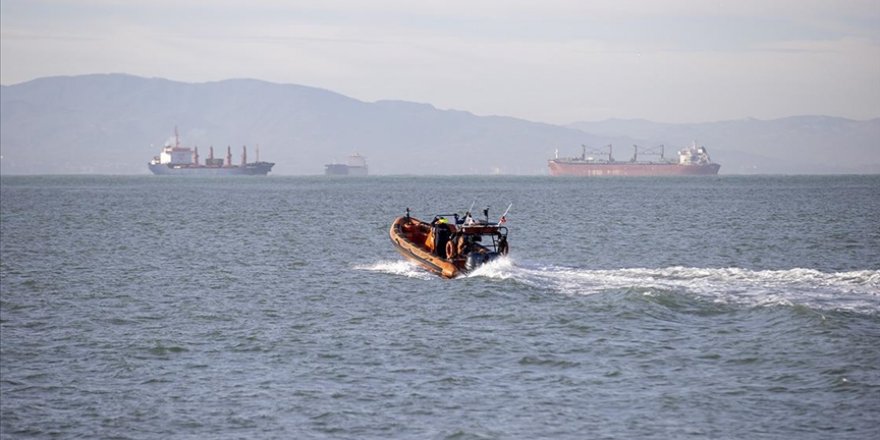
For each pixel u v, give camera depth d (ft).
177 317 219.20
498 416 144.05
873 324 194.29
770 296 221.87
